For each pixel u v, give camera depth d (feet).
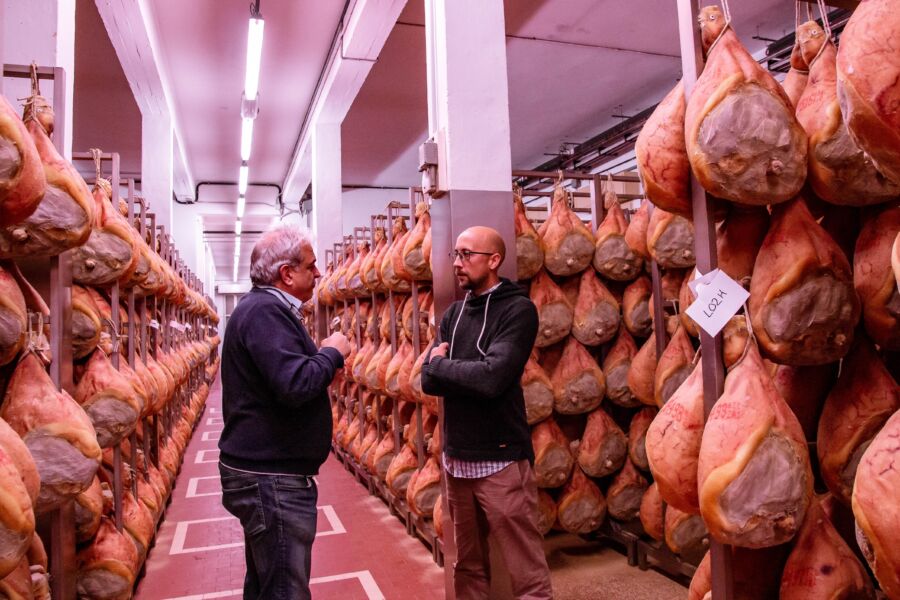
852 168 4.29
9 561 3.91
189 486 17.53
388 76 26.20
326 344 6.84
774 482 4.07
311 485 6.62
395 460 12.95
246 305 6.61
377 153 36.96
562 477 10.19
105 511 9.18
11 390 5.71
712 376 4.49
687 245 8.64
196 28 22.22
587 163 34.14
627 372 10.71
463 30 9.46
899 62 3.01
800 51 5.29
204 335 36.52
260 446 6.33
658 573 10.18
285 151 37.06
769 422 4.12
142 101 24.56
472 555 7.71
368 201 44.65
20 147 4.51
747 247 4.74
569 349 10.62
